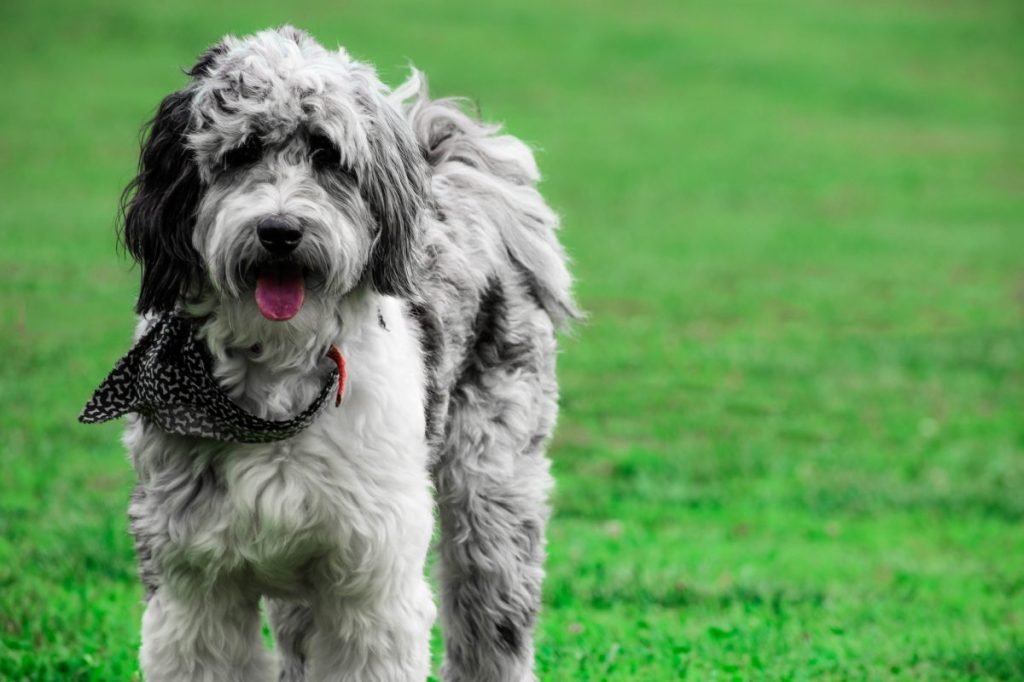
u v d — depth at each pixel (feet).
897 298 78.69
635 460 48.85
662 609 33.68
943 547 41.88
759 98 140.15
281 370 18.11
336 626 19.13
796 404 57.77
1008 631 32.89
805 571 38.27
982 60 162.81
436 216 22.93
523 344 23.59
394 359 18.79
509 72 139.03
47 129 105.40
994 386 61.87
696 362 63.46
